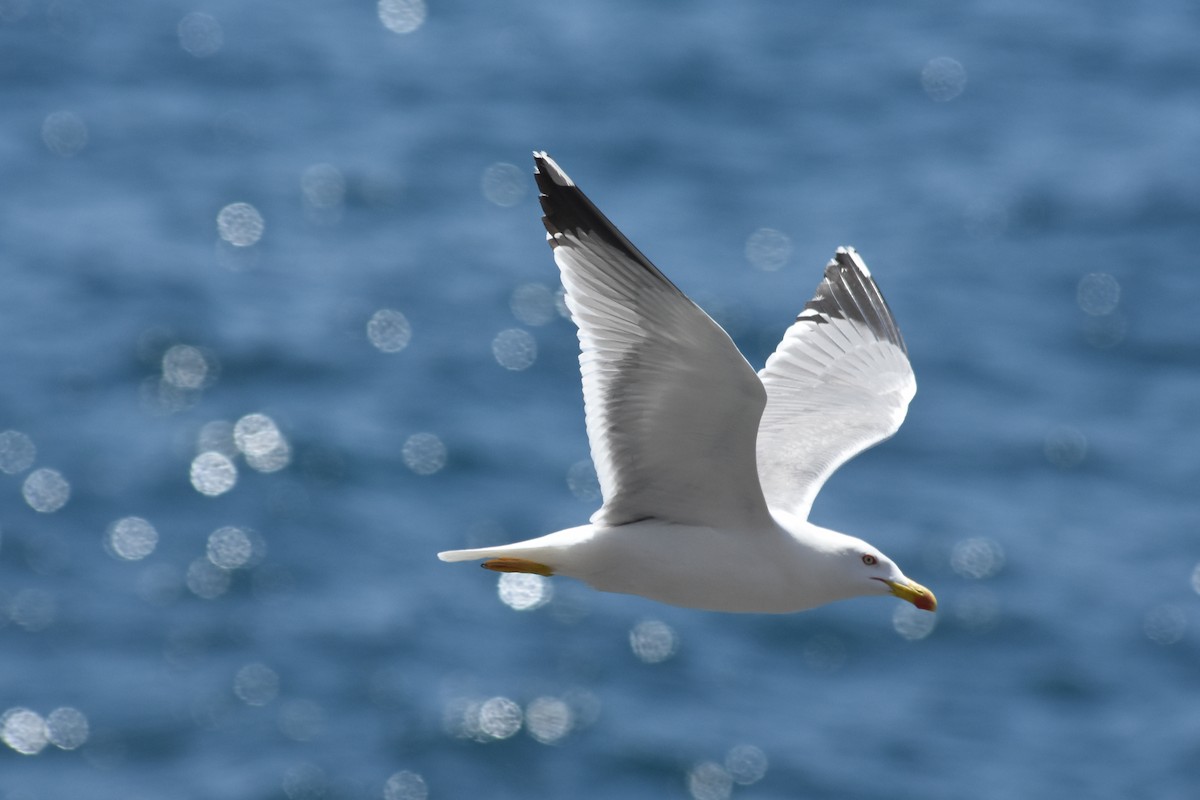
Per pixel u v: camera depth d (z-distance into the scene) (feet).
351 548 77.66
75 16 150.71
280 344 94.73
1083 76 143.33
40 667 69.72
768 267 106.83
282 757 65.10
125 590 74.54
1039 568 75.87
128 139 127.44
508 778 63.67
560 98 136.77
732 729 65.41
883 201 118.93
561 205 29.17
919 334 98.73
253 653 70.64
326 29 151.33
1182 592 74.38
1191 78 142.92
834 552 32.22
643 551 31.45
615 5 157.07
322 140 128.47
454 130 130.93
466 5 156.76
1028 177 122.01
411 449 85.30
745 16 153.69
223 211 114.32
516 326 98.12
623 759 64.08
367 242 110.01
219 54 145.18
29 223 110.63
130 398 89.45
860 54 147.13
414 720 66.44
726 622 71.61
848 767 63.52
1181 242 110.52
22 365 91.71
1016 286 105.50
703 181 122.31
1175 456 85.76
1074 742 65.41
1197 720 66.64
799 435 35.81
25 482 81.46
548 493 82.38
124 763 65.21
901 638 71.05
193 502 80.64
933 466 84.17
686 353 28.96
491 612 72.38
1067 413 90.12
